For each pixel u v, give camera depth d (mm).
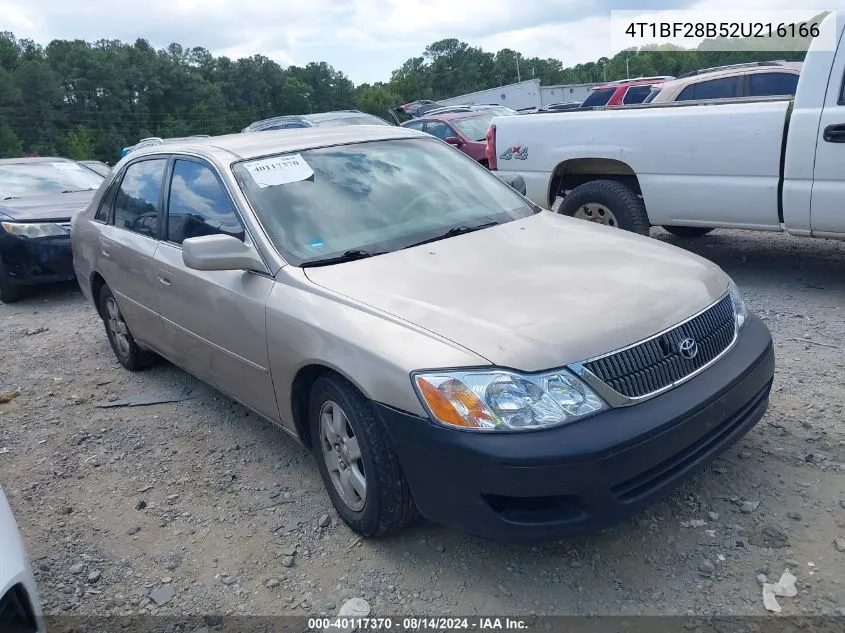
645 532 3176
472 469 2662
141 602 3088
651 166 6480
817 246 7547
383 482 3004
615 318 2906
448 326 2887
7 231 8094
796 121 5520
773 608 2701
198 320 4074
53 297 8641
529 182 7461
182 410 4926
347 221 3811
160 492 3914
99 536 3574
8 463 4414
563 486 2604
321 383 3232
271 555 3293
